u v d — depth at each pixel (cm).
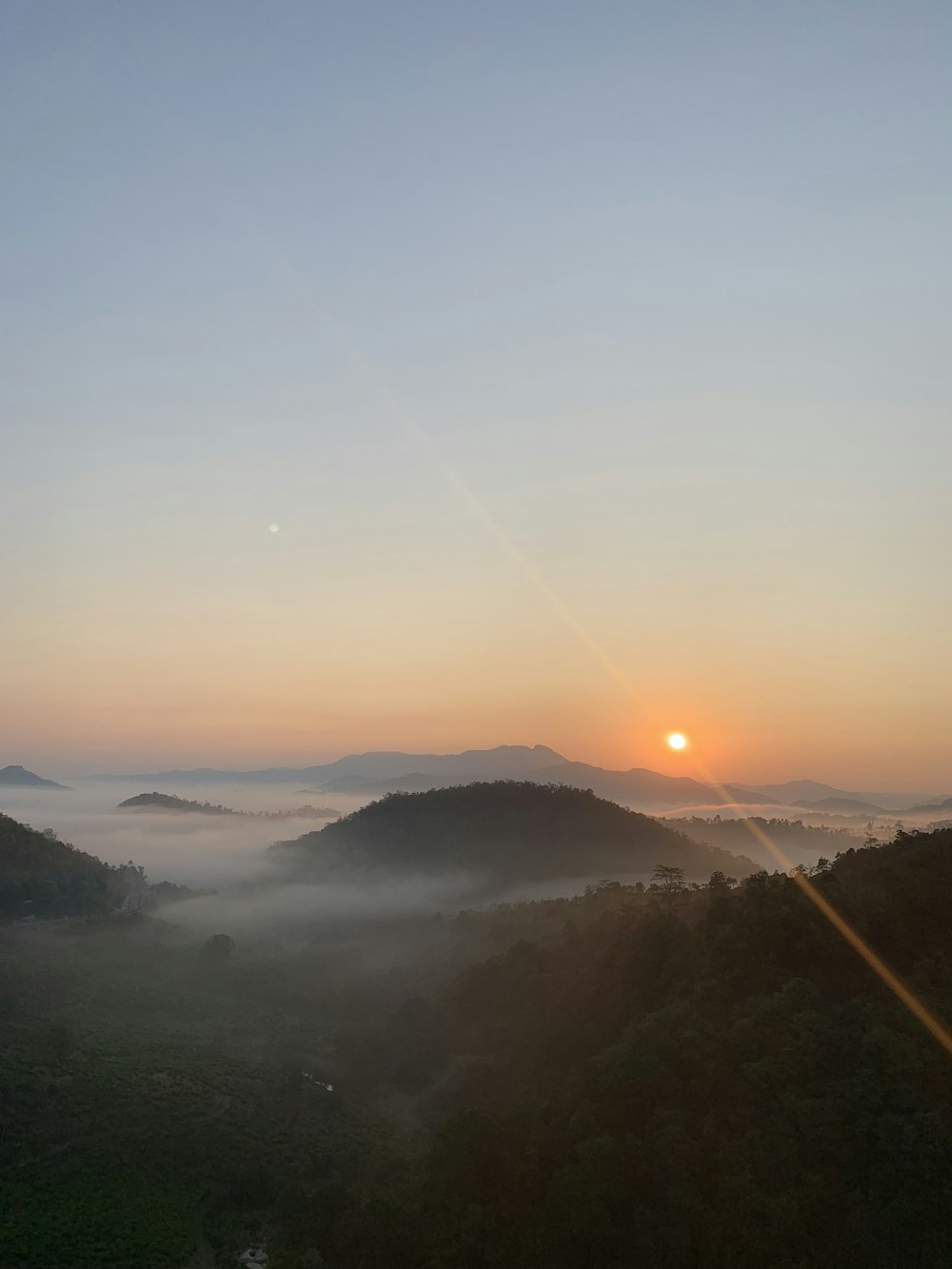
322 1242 6150
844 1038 5606
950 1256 4381
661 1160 5259
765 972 6556
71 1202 7106
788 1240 4662
